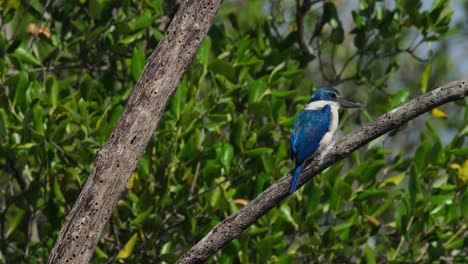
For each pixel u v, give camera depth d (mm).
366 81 15773
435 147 14023
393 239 14234
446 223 13805
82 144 13273
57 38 14805
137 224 13133
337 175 13727
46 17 15406
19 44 13875
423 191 14195
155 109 9234
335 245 13594
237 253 12977
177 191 13195
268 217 13445
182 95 13352
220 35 14695
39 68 14273
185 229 13406
